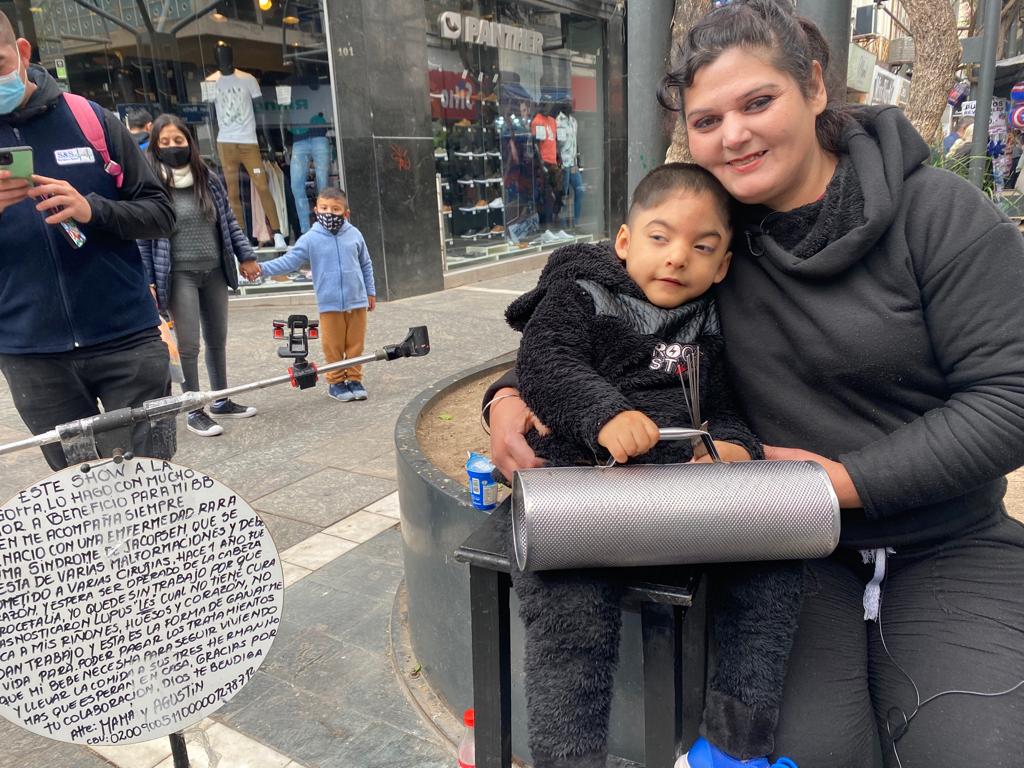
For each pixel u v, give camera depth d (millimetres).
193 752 2082
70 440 1543
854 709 1397
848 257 1358
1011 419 1275
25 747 2137
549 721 1213
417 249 9125
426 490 2125
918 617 1438
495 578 1427
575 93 12297
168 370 2695
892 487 1318
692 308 1527
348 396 5227
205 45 8438
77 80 8344
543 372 1377
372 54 8297
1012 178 10859
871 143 1426
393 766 2021
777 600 1311
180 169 4395
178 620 1603
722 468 1227
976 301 1312
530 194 11633
